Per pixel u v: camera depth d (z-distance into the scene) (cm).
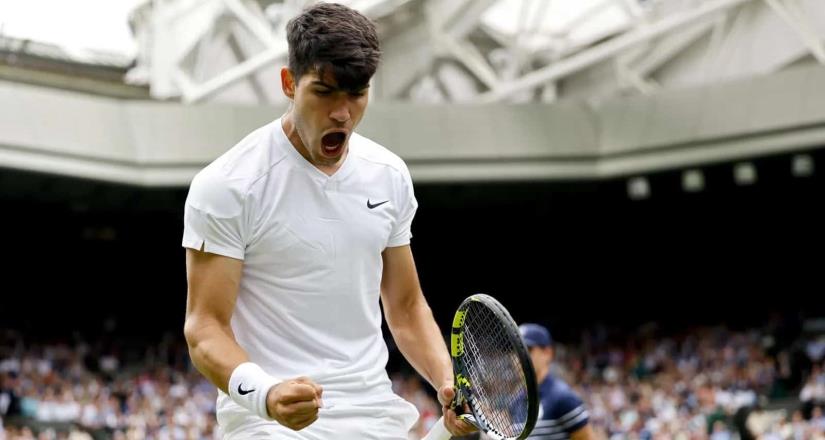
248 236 395
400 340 447
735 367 2859
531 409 385
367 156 416
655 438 2506
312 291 401
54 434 2511
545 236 3884
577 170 2922
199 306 393
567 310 3966
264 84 3120
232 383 378
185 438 2645
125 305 3856
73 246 3809
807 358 2708
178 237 3825
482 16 2877
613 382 3042
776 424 2242
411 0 2712
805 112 2578
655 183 3139
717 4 2580
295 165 399
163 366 3297
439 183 2994
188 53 3033
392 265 437
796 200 3444
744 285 3716
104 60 3022
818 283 3612
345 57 367
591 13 3078
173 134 2864
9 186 3014
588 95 3098
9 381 2706
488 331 421
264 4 3120
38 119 2723
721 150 2736
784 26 2691
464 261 4025
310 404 357
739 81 2670
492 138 2900
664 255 3834
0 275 3728
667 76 2961
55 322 3750
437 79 3089
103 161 2828
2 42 2820
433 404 2956
